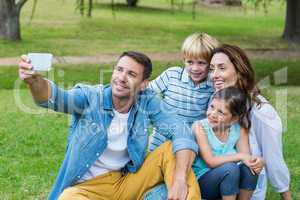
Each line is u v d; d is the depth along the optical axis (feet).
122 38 82.48
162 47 75.92
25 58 15.07
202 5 121.90
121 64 16.35
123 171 16.72
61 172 16.58
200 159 17.06
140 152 16.44
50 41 76.84
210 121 17.21
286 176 18.22
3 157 26.40
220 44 18.47
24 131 31.32
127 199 16.43
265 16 112.16
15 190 22.18
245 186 16.87
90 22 94.89
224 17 110.11
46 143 28.91
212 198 17.02
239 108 17.07
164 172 16.11
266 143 17.87
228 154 16.84
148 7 119.24
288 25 83.82
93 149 16.16
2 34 75.31
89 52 70.08
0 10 75.05
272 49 75.72
